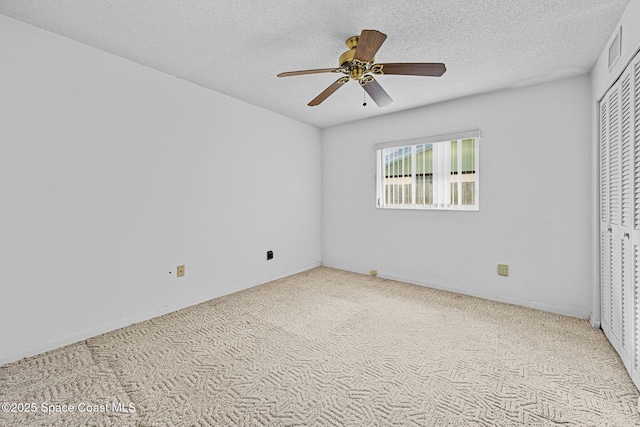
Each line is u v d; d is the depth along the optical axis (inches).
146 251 101.7
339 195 171.9
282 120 153.6
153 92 102.3
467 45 84.6
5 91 73.1
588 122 100.9
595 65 93.7
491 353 79.4
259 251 143.3
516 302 116.3
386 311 109.7
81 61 85.6
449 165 131.6
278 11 70.6
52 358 76.8
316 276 158.2
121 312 95.6
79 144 85.6
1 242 73.1
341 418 56.4
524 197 113.3
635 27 62.6
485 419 55.7
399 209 147.6
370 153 157.3
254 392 63.9
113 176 93.0
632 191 66.1
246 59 95.0
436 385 66.1
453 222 131.0
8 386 65.4
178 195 110.5
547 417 56.1
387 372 71.1
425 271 140.3
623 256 72.7
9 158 73.9
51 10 71.0
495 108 118.1
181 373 70.7
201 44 86.1
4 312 73.9
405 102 130.7
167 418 56.2
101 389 64.6
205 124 118.6
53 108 80.6
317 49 88.5
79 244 86.1
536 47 85.3
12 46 74.0
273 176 149.6
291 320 101.7
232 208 130.2
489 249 122.0
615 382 66.4
